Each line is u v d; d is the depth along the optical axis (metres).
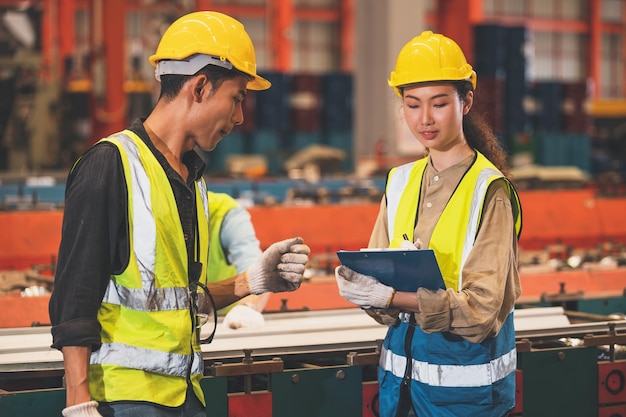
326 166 15.37
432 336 2.72
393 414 2.81
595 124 19.88
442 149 2.77
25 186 9.54
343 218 8.30
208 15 2.48
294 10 30.81
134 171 2.36
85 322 2.27
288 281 2.71
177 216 2.43
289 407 3.25
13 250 6.95
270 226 8.05
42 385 3.36
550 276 5.16
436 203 2.75
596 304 4.56
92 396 2.36
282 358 3.36
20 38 13.55
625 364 3.68
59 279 2.29
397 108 2.90
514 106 18.78
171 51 2.41
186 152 2.54
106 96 14.88
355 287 2.62
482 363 2.70
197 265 2.51
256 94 18.28
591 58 33.62
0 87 13.43
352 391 3.34
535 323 3.71
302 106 18.83
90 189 2.31
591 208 8.98
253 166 16.02
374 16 14.45
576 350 3.59
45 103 14.03
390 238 2.84
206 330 3.47
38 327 3.58
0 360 3.01
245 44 2.47
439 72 2.65
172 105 2.45
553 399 3.56
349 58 31.08
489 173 2.69
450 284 2.67
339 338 3.42
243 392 3.37
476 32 18.69
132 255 2.35
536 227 8.78
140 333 2.36
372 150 14.54
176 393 2.41
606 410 3.66
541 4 32.91
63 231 2.33
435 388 2.71
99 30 15.02
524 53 18.83
